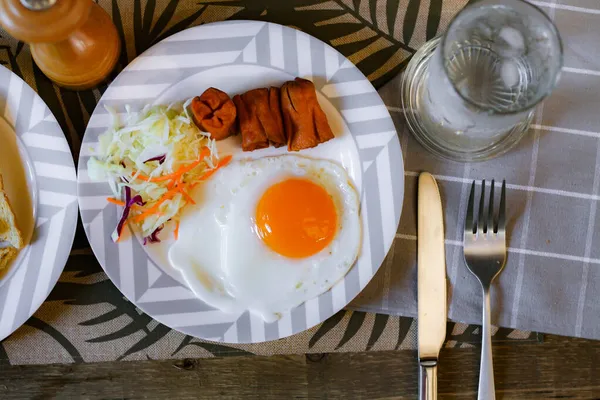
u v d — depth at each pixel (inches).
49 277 17.2
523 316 18.3
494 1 16.1
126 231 17.5
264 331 17.5
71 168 17.4
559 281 18.4
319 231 17.9
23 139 17.4
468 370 18.5
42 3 14.9
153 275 17.5
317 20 18.5
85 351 18.0
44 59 16.9
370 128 17.7
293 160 18.1
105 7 18.2
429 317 18.0
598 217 18.5
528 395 18.6
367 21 18.5
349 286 17.8
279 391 18.6
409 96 18.3
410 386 18.5
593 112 18.5
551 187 18.5
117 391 18.4
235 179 18.1
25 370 18.3
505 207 18.4
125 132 17.4
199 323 17.4
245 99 17.5
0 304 17.1
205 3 18.4
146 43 18.3
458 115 16.6
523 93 17.2
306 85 17.2
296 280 17.9
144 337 18.1
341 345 18.3
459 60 17.3
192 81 17.7
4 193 17.0
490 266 18.1
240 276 17.9
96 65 17.2
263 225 17.9
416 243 18.3
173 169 17.8
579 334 18.3
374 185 17.8
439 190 18.4
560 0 18.5
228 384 18.6
